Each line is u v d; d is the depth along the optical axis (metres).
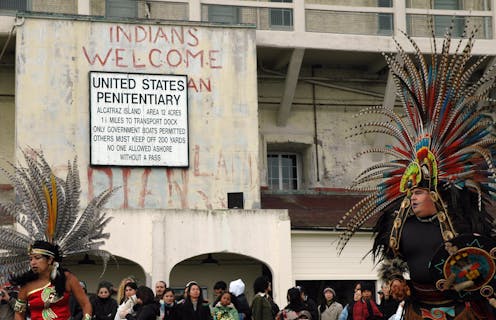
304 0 37.38
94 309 20.38
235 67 34.53
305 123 39.25
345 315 21.95
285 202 36.50
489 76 8.82
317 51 37.59
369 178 9.37
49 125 32.91
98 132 33.09
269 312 22.28
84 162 32.88
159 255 31.86
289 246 32.84
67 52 33.34
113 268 33.53
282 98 38.34
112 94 33.38
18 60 33.06
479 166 8.66
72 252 13.03
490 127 8.75
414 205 8.57
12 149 36.12
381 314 20.72
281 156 39.62
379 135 39.25
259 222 32.97
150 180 33.22
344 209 35.97
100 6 36.12
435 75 8.94
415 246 8.46
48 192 12.99
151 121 33.56
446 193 8.70
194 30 34.38
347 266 33.50
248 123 34.28
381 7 38.16
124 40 33.78
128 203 32.94
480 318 8.20
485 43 37.44
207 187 33.62
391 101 38.50
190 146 33.78
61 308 12.85
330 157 39.16
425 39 37.47
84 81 33.31
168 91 33.84
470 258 8.06
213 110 34.16
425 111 8.89
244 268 34.72
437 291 8.30
